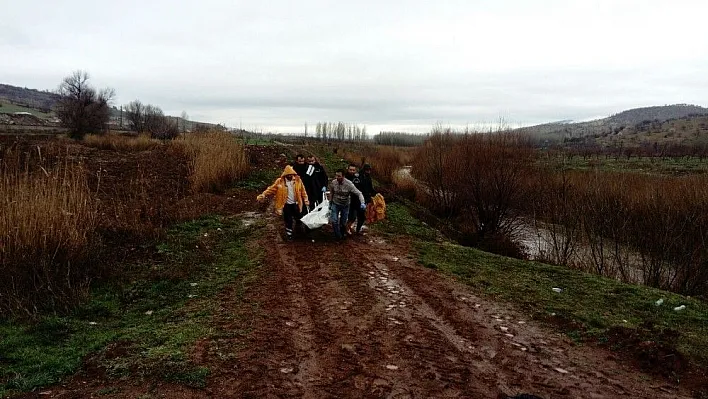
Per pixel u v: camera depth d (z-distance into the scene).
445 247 11.55
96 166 18.72
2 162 10.86
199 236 11.11
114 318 6.69
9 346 5.58
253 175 20.34
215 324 6.36
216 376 4.97
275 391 4.71
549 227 16.84
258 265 9.23
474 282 8.67
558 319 6.97
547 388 4.95
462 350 5.81
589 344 6.14
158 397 4.57
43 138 30.28
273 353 5.54
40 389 4.71
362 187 12.78
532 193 18.11
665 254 12.65
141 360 5.26
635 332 6.28
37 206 8.09
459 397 4.70
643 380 5.23
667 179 18.98
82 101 48.28
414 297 7.70
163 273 8.39
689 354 5.82
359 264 9.50
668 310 7.64
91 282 7.81
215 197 15.57
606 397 4.83
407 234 13.11
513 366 5.43
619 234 14.34
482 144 18.83
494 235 16.36
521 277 9.29
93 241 8.81
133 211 11.38
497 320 6.86
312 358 5.45
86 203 9.72
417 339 6.07
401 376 5.08
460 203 19.64
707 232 12.62
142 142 29.84
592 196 15.97
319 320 6.59
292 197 11.24
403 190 24.22
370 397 4.64
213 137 23.14
